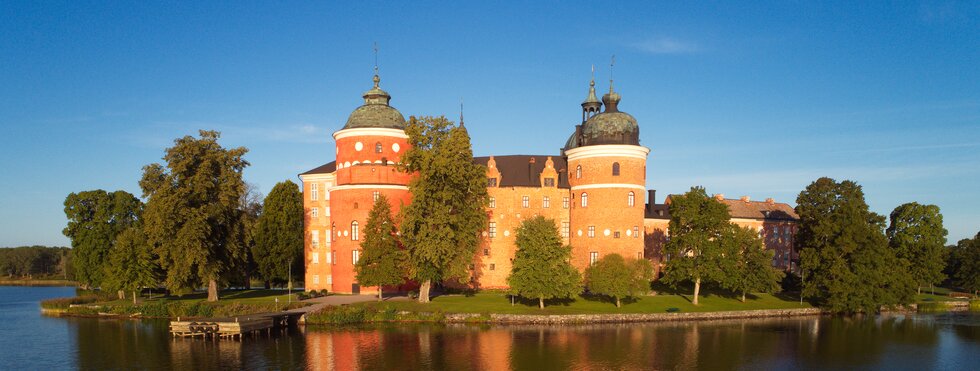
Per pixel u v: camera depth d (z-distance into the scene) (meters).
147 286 76.88
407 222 67.81
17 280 154.88
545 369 46.72
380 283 67.94
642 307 71.00
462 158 69.62
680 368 48.03
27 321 68.94
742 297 79.88
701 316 70.38
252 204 111.88
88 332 61.22
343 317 63.78
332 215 78.75
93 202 92.69
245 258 78.19
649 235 96.19
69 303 77.50
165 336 58.62
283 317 62.09
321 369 46.28
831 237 77.12
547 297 67.31
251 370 46.03
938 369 49.88
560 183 88.44
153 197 69.12
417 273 68.62
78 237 91.56
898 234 91.50
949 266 111.62
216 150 73.19
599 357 50.59
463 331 60.22
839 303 74.00
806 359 52.16
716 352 53.44
